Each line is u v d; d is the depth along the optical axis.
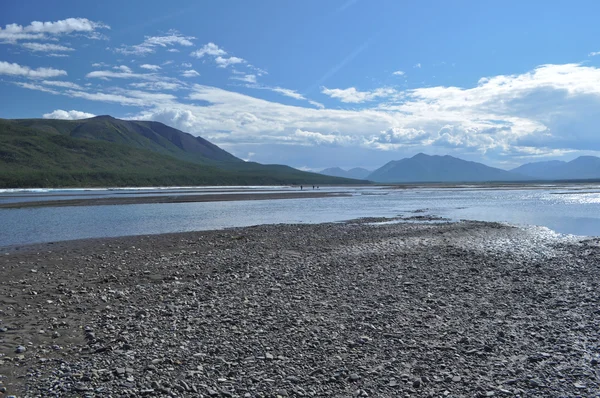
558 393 8.38
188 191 140.88
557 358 10.00
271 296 15.74
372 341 11.22
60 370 9.45
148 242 30.84
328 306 14.40
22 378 9.07
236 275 19.31
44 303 15.02
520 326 12.31
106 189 159.88
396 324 12.56
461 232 35.25
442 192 134.75
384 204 77.00
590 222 44.06
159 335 11.62
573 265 21.22
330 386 8.80
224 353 10.42
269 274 19.58
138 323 12.67
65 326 12.55
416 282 17.97
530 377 9.05
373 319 13.02
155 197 94.12
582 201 79.69
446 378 9.05
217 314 13.48
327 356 10.27
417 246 27.94
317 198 98.62
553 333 11.69
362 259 23.36
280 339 11.34
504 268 20.67
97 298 15.64
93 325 12.59
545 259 22.94
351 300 15.22
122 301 15.24
